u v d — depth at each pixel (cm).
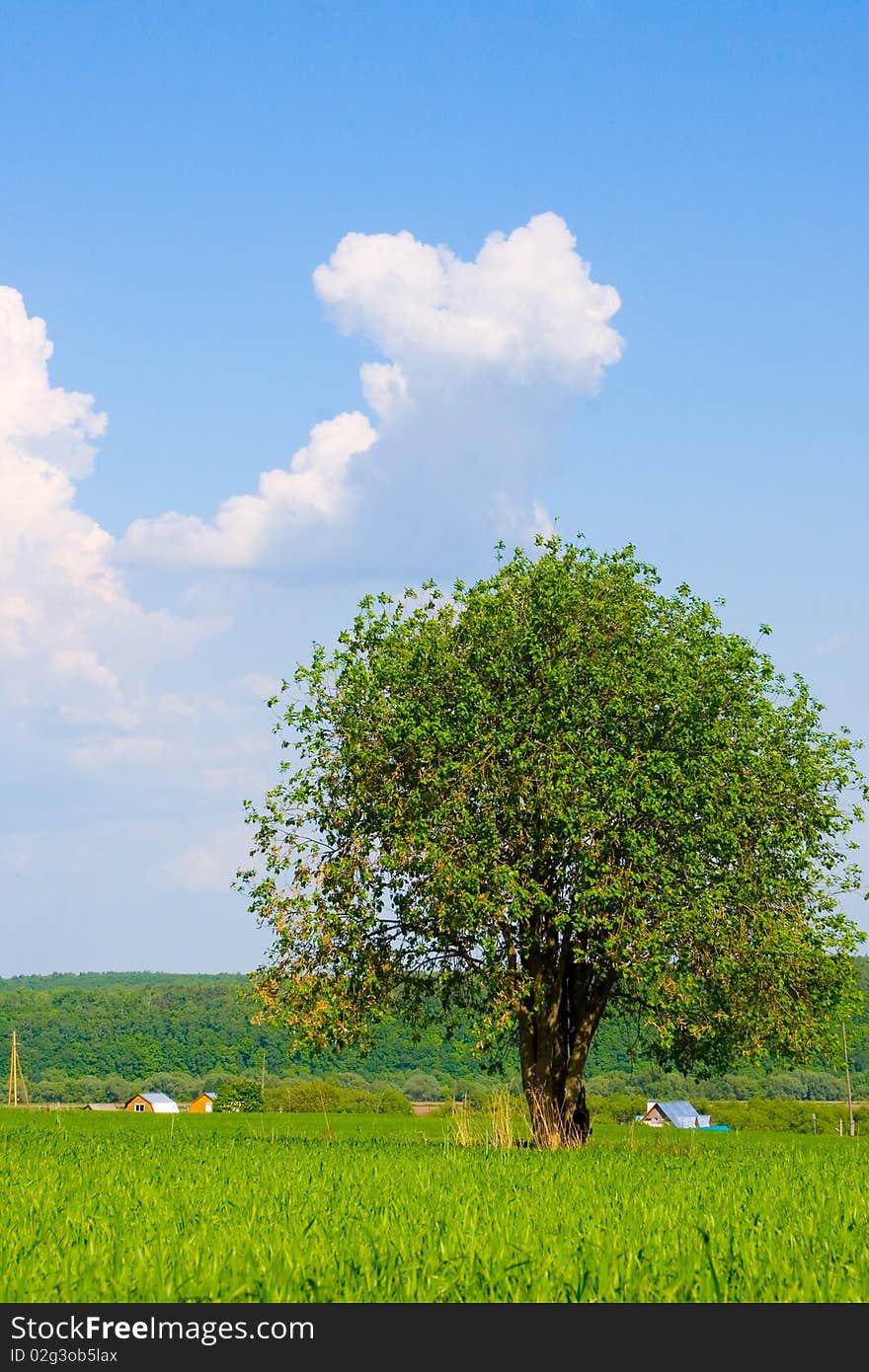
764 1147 3061
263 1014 3075
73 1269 847
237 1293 802
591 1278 852
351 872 3058
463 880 2812
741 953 2952
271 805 3166
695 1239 1027
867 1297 823
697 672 3159
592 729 2978
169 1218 1147
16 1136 3081
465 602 3331
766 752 3231
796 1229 1088
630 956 2844
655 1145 3098
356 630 3322
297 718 3231
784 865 3167
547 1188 1533
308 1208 1241
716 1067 3469
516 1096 3066
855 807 3297
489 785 2952
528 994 2944
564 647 3123
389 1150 2422
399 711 3061
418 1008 3306
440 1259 904
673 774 2914
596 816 2839
